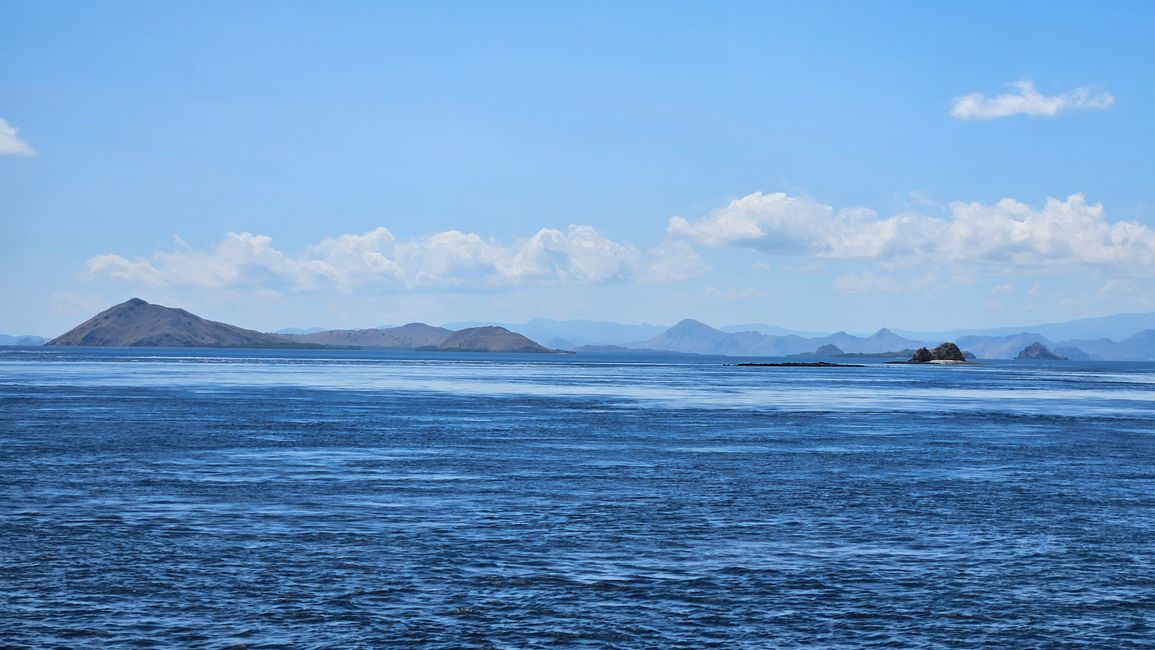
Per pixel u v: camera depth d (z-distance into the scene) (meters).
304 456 44.31
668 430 61.81
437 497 32.41
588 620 18.58
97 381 126.88
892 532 26.92
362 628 17.98
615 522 28.02
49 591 20.12
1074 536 26.52
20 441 49.19
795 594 20.42
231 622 18.25
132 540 24.95
